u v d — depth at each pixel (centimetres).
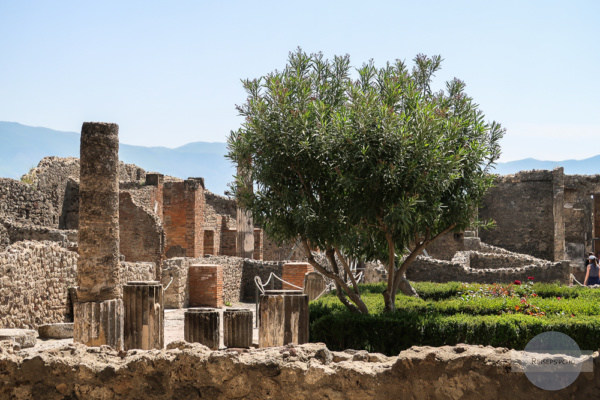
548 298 1662
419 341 1145
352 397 666
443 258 3369
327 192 1238
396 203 1172
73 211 3112
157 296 1150
